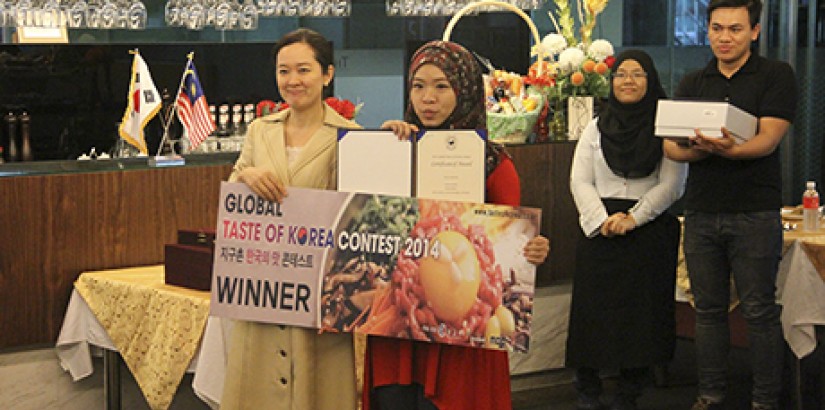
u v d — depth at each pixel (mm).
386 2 7125
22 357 4848
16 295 4801
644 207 5023
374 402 3455
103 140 7094
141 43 7141
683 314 5977
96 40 7043
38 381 4887
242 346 3545
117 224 4984
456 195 3270
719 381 5086
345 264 3342
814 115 7871
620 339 5113
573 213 5973
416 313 3287
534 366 5910
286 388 3482
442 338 3268
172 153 5355
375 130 3301
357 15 7770
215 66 7312
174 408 5148
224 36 7336
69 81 7004
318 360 3479
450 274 3256
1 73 6844
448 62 3307
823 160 7906
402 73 7914
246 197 3418
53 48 6945
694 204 4980
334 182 3518
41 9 5852
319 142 3518
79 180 4891
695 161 4910
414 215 3275
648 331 5102
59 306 4895
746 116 4734
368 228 3316
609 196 5129
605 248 5121
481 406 3332
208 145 6145
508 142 5832
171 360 4473
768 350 4957
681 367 6270
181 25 6422
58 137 7004
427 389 3299
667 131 4746
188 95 5301
